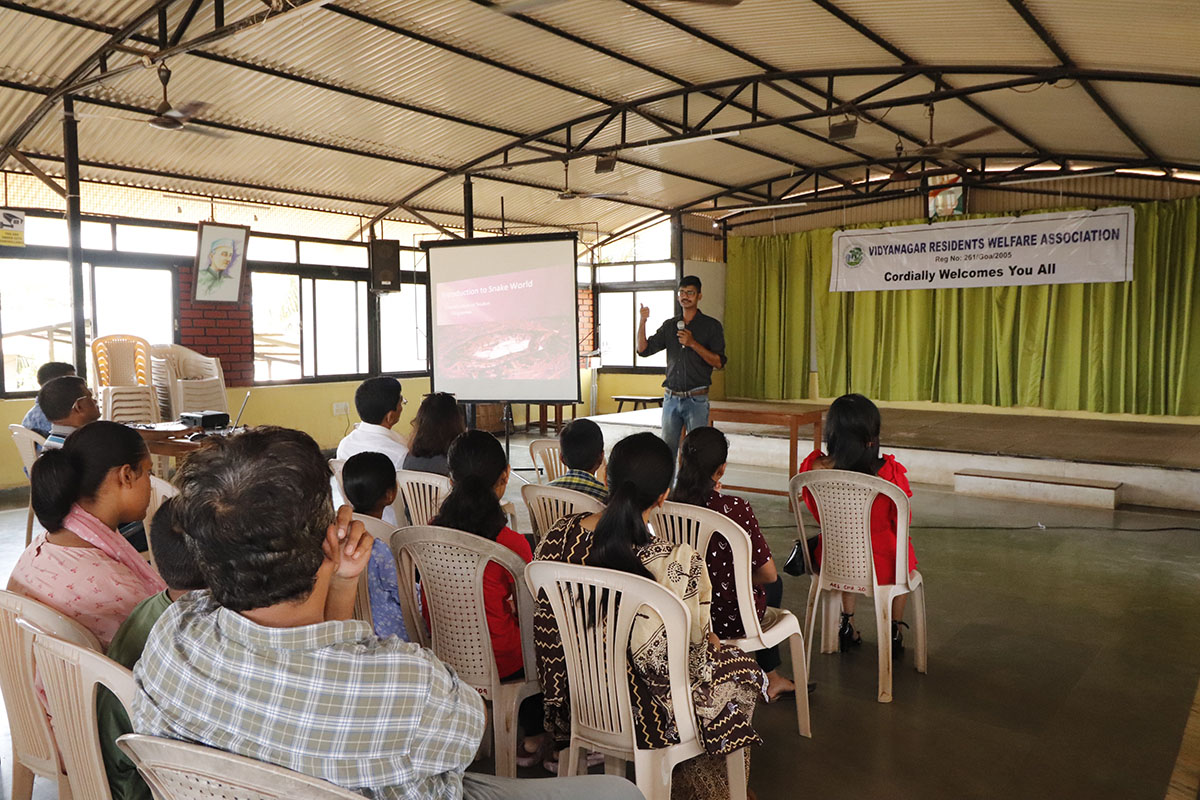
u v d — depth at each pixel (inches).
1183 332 343.6
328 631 37.7
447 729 39.8
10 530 215.3
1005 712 110.3
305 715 37.0
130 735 38.2
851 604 133.1
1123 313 354.0
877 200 407.8
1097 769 95.0
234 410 326.3
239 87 239.8
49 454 67.2
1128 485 246.2
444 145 309.4
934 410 406.0
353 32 220.7
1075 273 359.3
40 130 241.0
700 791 78.2
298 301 349.7
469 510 89.2
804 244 439.5
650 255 446.3
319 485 38.5
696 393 235.1
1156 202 343.6
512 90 272.5
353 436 137.9
